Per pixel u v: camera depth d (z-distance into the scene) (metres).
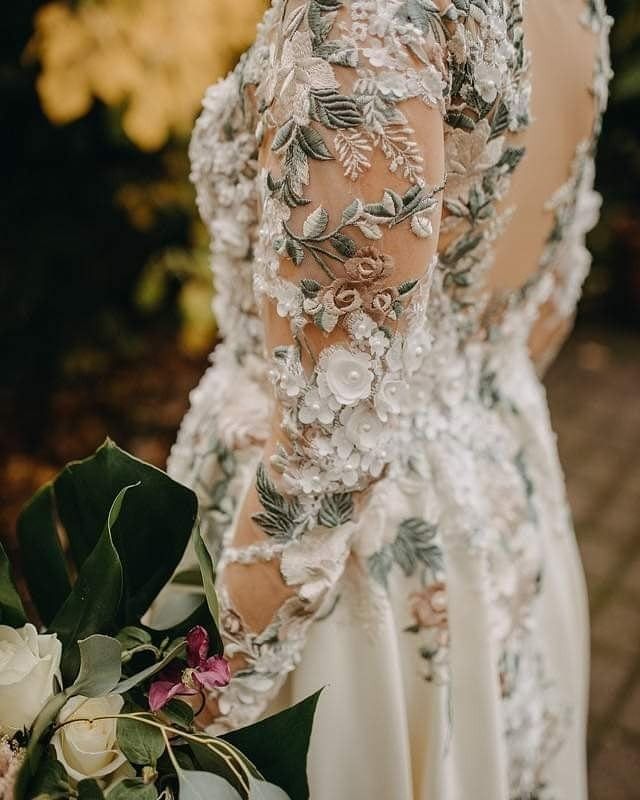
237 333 0.96
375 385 0.72
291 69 0.67
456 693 0.96
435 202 0.68
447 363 0.93
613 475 2.79
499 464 1.01
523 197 0.86
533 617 1.06
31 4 2.22
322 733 0.88
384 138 0.65
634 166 3.58
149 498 0.76
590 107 0.88
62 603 0.83
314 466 0.74
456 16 0.67
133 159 2.61
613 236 3.62
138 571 0.79
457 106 0.71
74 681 0.71
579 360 3.41
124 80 1.97
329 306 0.69
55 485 0.78
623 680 2.05
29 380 2.73
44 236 2.60
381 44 0.65
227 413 0.98
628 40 3.23
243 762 0.68
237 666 0.82
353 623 0.89
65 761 0.67
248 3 2.04
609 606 2.27
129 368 2.85
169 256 2.66
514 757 1.07
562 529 1.18
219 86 0.87
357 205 0.66
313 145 0.66
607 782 1.82
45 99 1.97
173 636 0.77
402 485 0.91
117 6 1.98
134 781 0.67
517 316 1.00
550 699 1.16
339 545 0.78
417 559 0.91
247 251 0.88
